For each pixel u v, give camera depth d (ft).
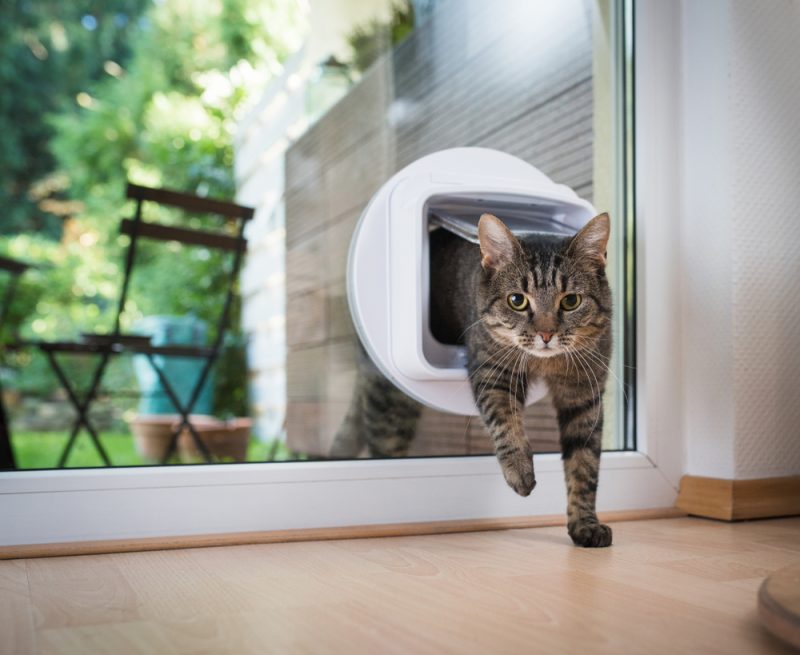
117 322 11.35
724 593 3.44
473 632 2.85
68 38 16.89
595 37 6.53
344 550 4.57
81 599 3.37
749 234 5.82
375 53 9.68
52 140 17.29
